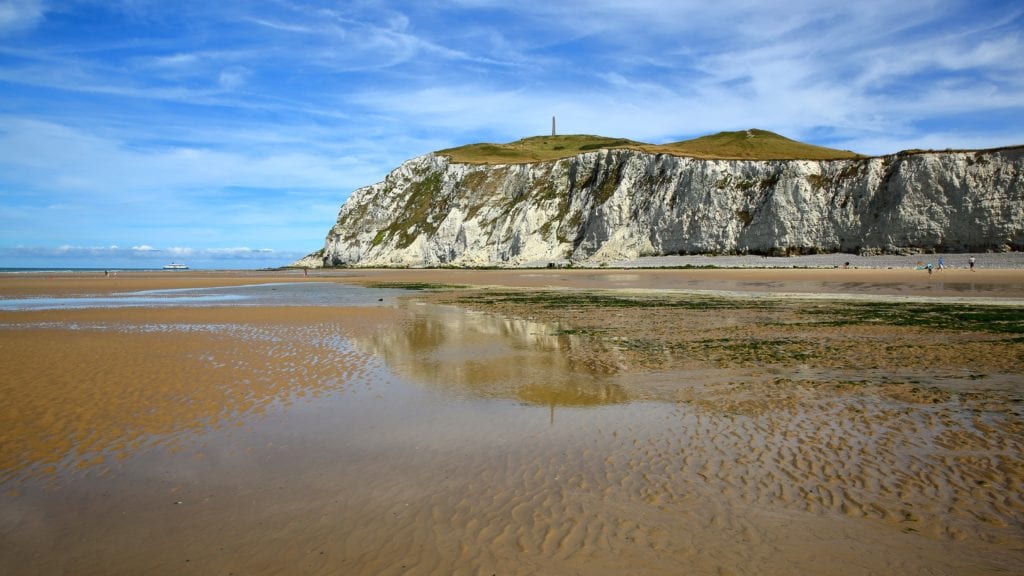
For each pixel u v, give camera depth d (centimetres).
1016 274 4394
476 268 8988
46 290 4647
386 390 1102
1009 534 512
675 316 2323
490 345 1642
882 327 1869
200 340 1717
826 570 462
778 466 685
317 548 512
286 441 805
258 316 2422
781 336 1731
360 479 670
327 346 1622
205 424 884
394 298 3559
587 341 1705
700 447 758
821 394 1023
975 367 1222
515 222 9394
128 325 2109
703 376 1195
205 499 618
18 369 1260
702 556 486
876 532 522
